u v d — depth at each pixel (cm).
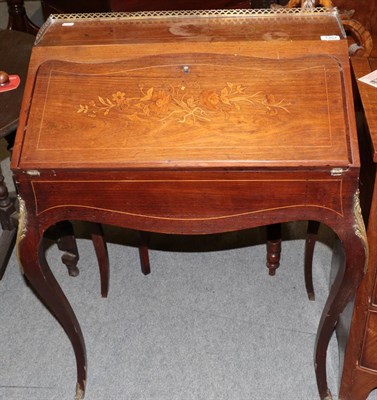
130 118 133
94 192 134
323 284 213
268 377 184
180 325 202
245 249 229
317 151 126
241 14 148
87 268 225
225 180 130
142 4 259
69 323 166
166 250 231
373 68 150
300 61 135
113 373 188
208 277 219
